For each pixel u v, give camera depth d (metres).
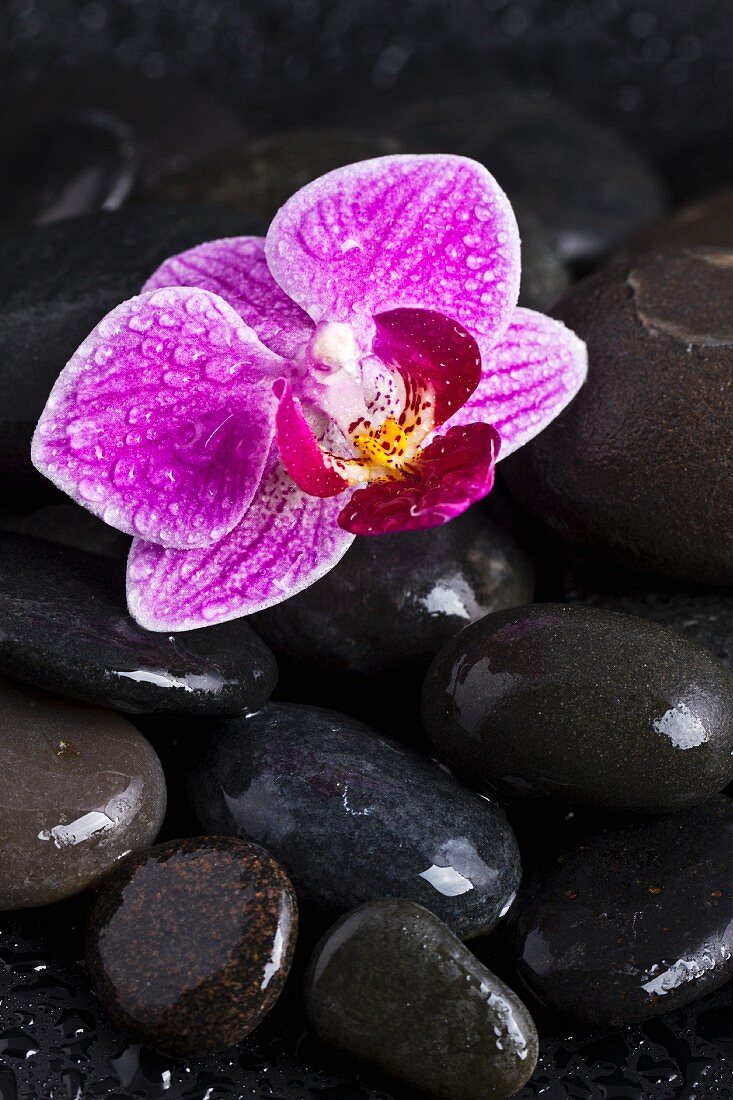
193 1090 0.48
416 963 0.48
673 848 0.50
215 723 0.51
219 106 0.77
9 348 0.53
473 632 0.51
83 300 0.53
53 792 0.49
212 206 0.55
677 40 0.85
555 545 0.55
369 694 0.54
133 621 0.51
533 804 0.52
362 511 0.50
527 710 0.50
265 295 0.51
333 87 0.86
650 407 0.52
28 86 0.81
